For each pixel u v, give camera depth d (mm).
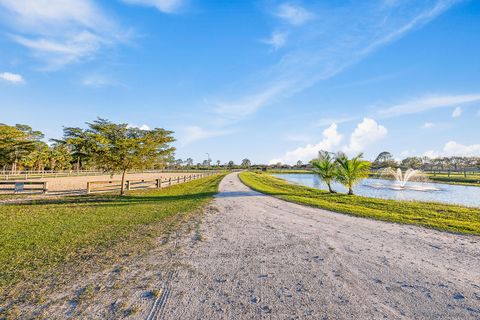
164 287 4113
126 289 4035
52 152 67562
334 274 4656
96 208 11562
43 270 4738
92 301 3666
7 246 6047
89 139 15695
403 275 4633
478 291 4047
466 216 10234
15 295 3828
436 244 6539
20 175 39188
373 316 3340
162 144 17906
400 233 7625
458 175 58344
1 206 12070
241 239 6871
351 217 10062
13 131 27734
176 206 12375
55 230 7551
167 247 6137
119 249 5941
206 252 5805
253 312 3416
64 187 22953
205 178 43312
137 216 9805
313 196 17516
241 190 21406
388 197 21922
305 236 7211
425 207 12367
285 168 133000
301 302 3678
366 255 5676
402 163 95625
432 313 3420
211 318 3275
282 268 4914
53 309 3459
